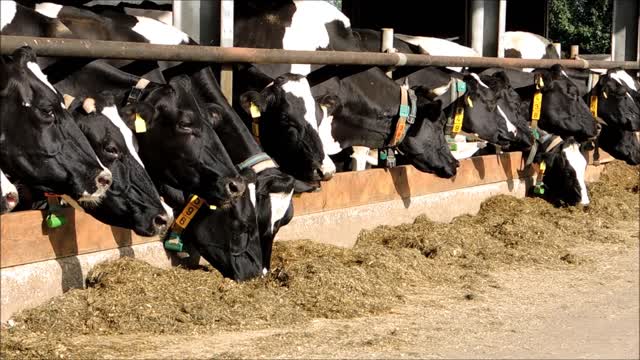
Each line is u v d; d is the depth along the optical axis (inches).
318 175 445.7
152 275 381.4
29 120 339.9
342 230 506.9
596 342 347.9
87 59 392.8
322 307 382.0
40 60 390.0
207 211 402.6
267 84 468.1
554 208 665.0
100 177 350.0
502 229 555.2
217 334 342.3
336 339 341.4
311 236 487.8
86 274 378.9
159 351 317.4
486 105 573.9
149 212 370.3
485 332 359.6
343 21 572.4
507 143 589.6
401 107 527.8
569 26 1311.5
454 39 870.4
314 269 408.5
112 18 458.0
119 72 396.8
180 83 393.7
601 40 1306.6
